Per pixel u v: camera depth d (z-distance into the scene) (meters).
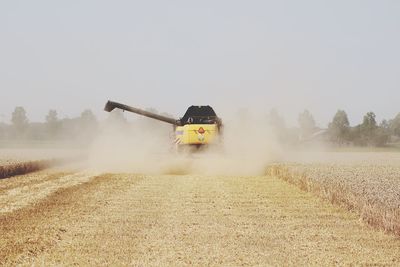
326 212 17.28
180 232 14.00
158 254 11.66
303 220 15.88
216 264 10.94
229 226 14.88
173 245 12.51
